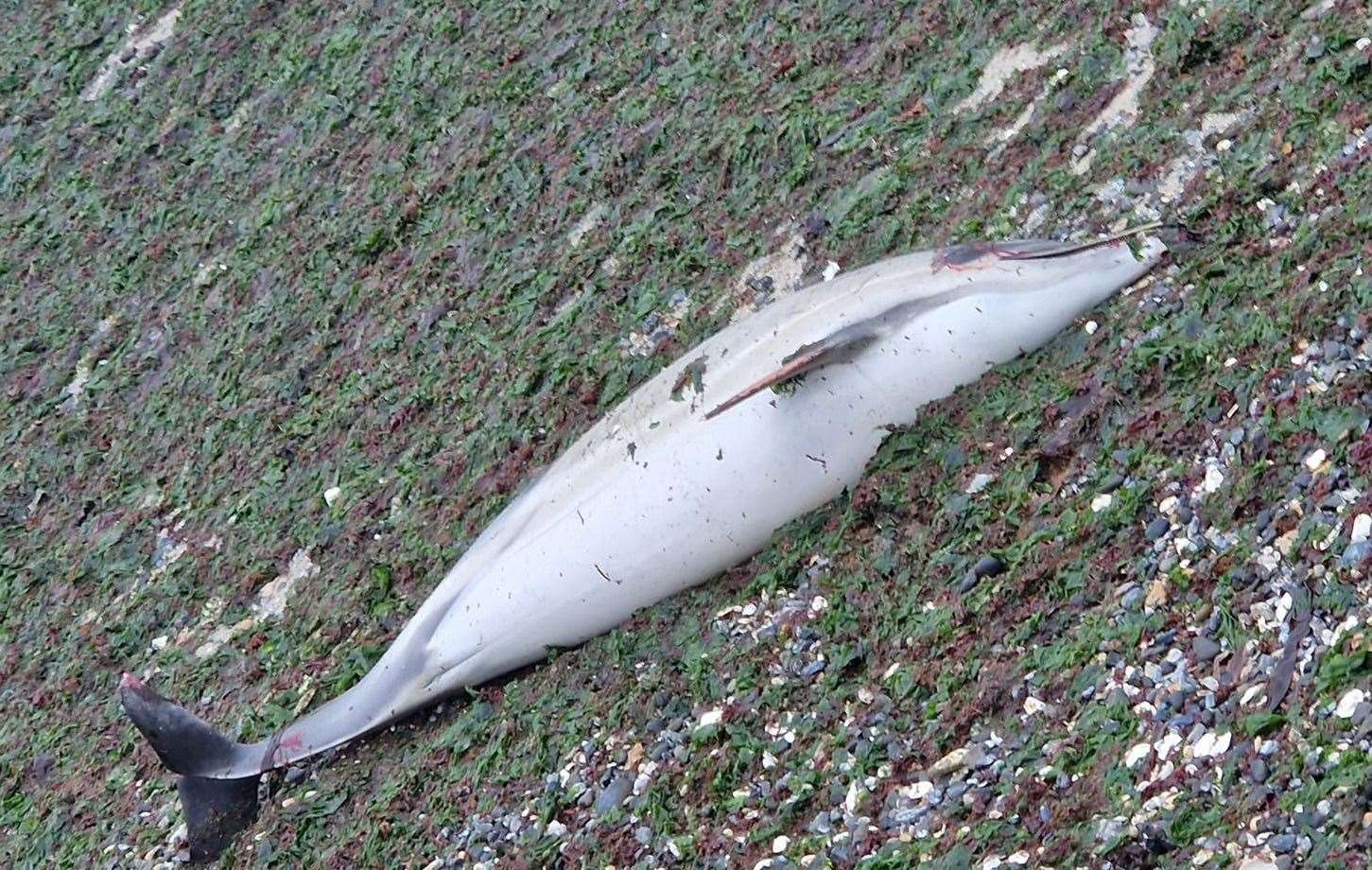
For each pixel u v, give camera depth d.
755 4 13.56
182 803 10.48
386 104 15.38
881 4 12.80
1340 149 9.19
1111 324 9.05
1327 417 7.67
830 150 11.96
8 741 12.41
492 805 9.20
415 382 12.77
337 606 11.48
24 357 16.17
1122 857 6.57
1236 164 9.66
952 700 7.89
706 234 12.13
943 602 8.38
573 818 8.81
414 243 13.98
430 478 11.91
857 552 9.04
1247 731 6.69
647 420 9.88
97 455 14.68
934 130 11.60
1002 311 9.19
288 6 17.58
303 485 12.73
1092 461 8.45
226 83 17.38
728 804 8.23
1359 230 8.49
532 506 10.16
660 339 11.68
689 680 9.05
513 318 12.62
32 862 11.18
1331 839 6.09
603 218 12.86
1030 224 10.36
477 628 10.09
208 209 16.19
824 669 8.57
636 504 9.72
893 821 7.53
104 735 11.97
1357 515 7.16
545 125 13.98
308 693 10.86
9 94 19.16
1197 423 8.15
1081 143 10.71
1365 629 6.72
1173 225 9.33
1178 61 10.63
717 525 9.59
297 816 10.02
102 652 12.57
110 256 16.56
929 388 9.28
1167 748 6.92
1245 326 8.44
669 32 13.98
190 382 14.53
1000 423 8.99
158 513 13.58
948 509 8.75
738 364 9.68
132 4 19.12
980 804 7.29
